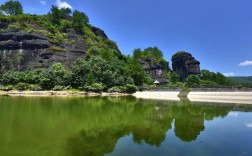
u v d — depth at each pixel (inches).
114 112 1654.8
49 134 986.1
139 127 1150.3
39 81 3826.3
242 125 1182.3
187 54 6466.5
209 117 1437.0
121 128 1122.7
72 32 5551.2
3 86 3735.2
